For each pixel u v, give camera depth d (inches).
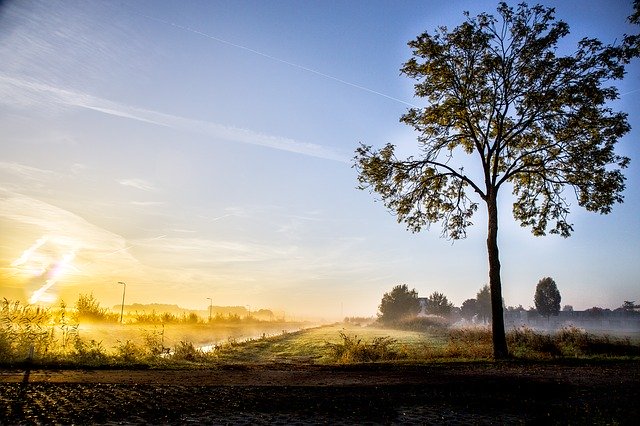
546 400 362.0
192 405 331.3
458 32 801.6
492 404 347.6
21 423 268.7
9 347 558.3
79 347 619.2
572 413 311.3
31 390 368.8
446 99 850.1
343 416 305.9
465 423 289.1
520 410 326.3
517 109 799.1
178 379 466.6
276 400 357.1
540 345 800.9
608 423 283.7
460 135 877.2
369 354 795.4
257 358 934.4
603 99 743.1
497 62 774.5
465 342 912.3
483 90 808.3
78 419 281.4
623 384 433.4
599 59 729.6
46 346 598.2
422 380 473.4
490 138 884.6
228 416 300.4
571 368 571.8
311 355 1036.5
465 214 903.1
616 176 784.9
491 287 757.9
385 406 339.9
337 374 528.1
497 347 725.3
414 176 893.8
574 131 791.7
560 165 832.3
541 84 765.9
